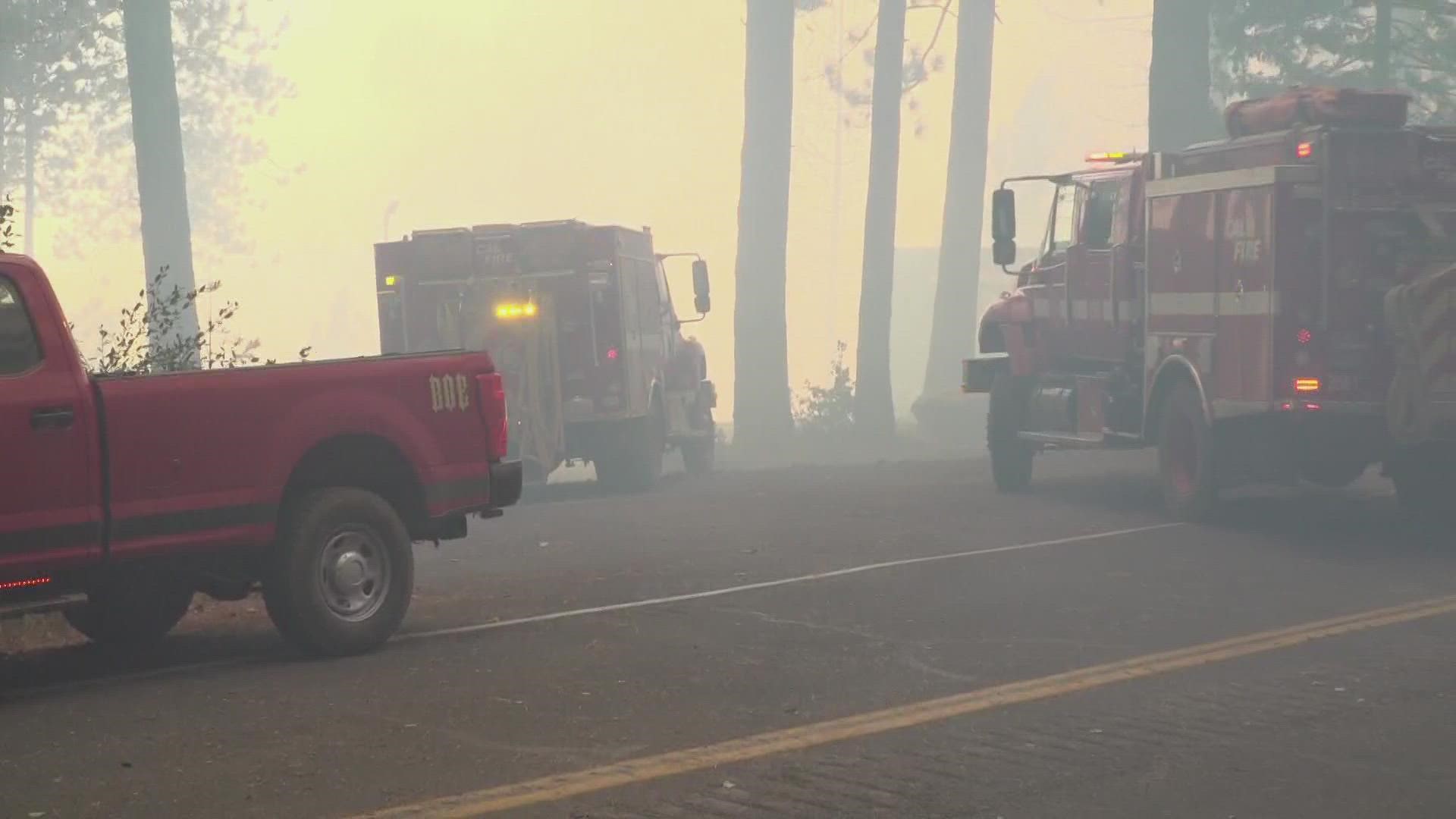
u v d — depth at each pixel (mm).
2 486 9008
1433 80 31219
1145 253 16750
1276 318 14664
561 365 22547
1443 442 14281
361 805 6902
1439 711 8375
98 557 9367
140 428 9508
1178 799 6941
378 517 10422
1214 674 9320
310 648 10141
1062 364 18906
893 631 10734
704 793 7059
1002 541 15047
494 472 11016
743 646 10289
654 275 24859
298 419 10117
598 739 7980
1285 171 14625
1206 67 28531
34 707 8992
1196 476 16031
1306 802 6891
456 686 9258
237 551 9945
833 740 7926
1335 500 18000
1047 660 9742
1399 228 14758
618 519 18312
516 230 22547
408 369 10656
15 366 9172
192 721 8484
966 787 7125
